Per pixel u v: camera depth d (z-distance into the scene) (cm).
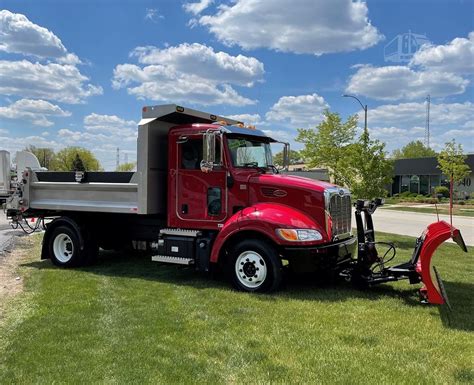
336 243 704
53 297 658
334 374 400
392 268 676
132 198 826
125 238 921
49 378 391
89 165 7406
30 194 962
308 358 435
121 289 712
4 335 500
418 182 4653
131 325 531
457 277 823
